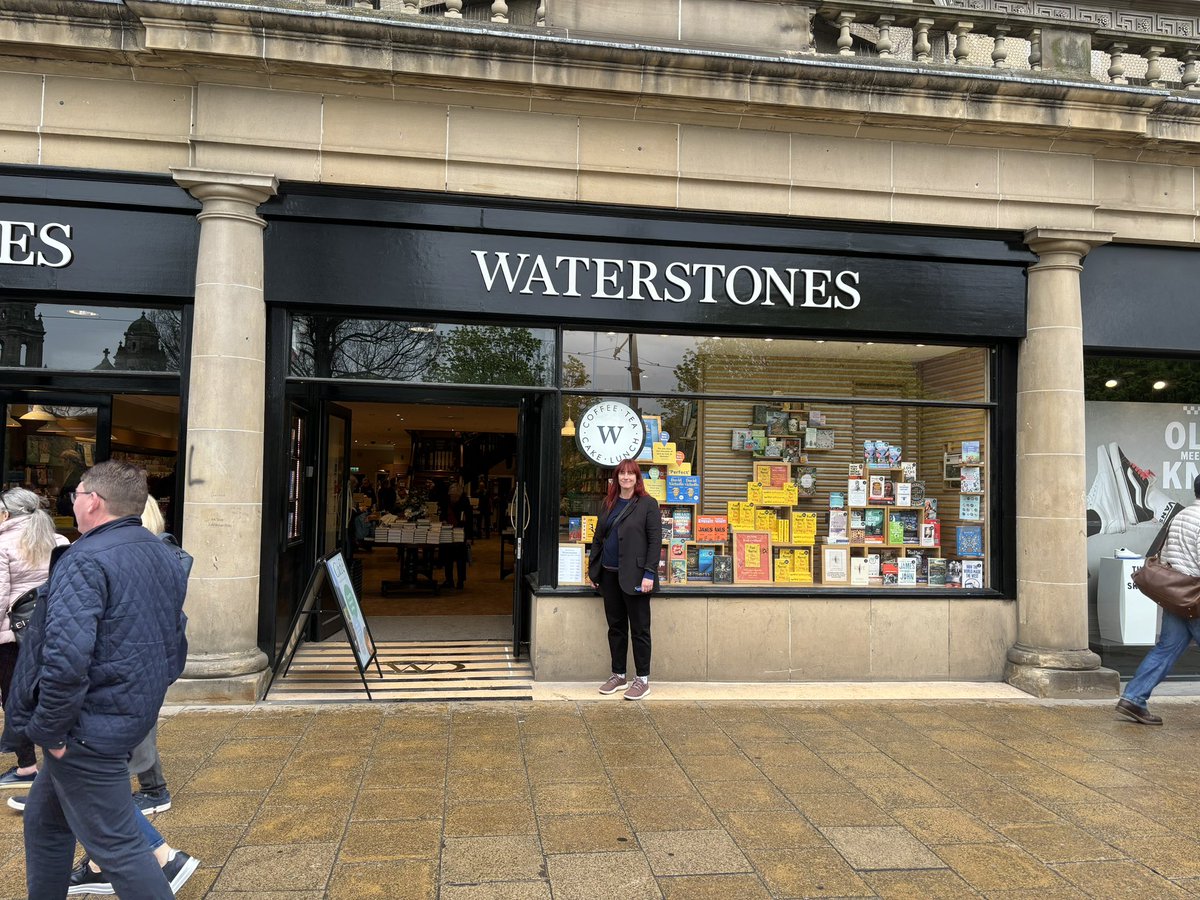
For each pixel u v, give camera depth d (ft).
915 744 16.53
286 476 20.49
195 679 18.11
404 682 20.47
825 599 21.45
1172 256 23.03
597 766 14.89
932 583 22.67
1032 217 21.91
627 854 11.50
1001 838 12.24
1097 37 23.16
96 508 8.66
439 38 18.89
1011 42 25.04
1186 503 24.08
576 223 20.57
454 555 36.55
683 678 20.99
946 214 21.63
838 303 21.58
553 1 20.70
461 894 10.32
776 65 20.02
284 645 21.08
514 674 21.48
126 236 19.06
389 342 20.44
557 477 21.15
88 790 8.12
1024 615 21.65
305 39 18.49
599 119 20.51
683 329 21.58
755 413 22.39
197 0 17.76
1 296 19.16
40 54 18.31
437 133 19.81
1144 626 23.36
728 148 20.98
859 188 21.29
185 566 10.38
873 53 24.03
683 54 19.65
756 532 22.27
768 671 21.22
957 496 22.88
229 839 11.72
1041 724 18.11
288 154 19.15
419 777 14.17
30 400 20.79
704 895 10.44
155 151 18.92
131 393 20.17
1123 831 12.55
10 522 13.46
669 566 21.95
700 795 13.64
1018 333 22.11
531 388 20.99
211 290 18.48
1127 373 24.04
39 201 18.76
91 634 7.86
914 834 12.32
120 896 8.32
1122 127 21.43
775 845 11.87
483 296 20.27
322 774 14.23
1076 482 21.35
